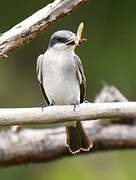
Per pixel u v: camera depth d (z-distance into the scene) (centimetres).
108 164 1195
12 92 1378
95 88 1312
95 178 1166
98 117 757
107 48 1330
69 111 753
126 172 1188
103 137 984
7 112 751
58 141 967
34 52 1421
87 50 1338
